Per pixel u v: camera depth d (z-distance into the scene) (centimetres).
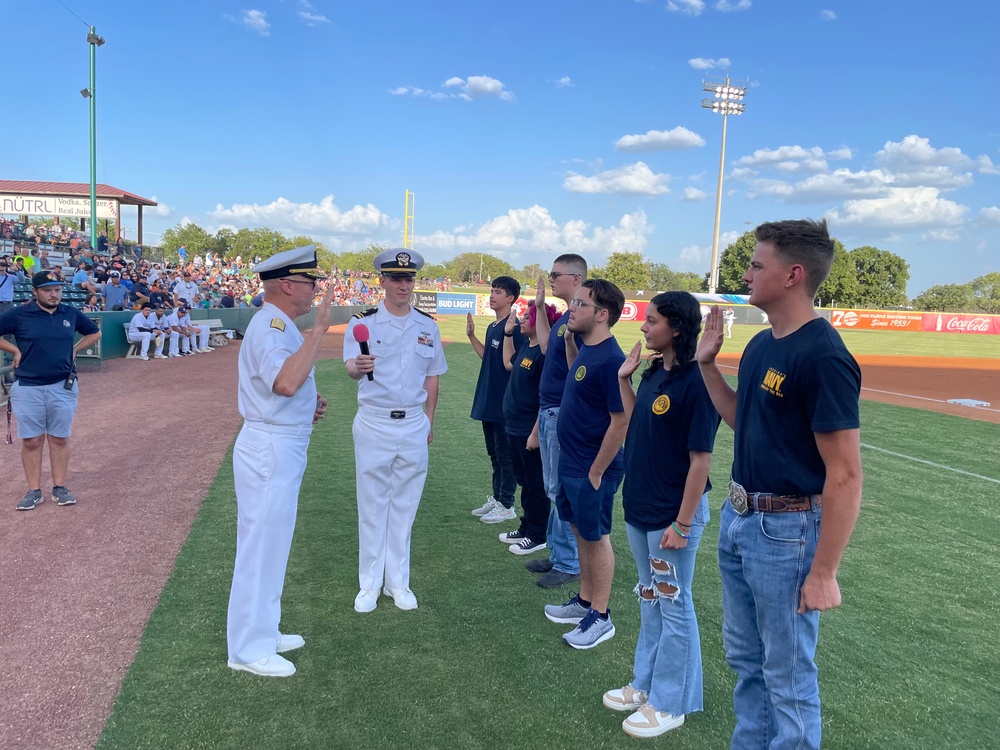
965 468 752
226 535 476
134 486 583
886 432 957
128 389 1091
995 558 486
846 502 189
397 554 389
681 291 268
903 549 499
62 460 532
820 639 365
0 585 391
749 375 216
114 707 283
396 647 339
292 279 320
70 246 2173
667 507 272
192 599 380
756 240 213
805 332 199
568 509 357
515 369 465
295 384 303
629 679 318
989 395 1414
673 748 271
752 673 233
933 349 2825
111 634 341
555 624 370
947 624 385
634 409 284
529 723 282
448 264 11219
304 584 409
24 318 499
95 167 2127
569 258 415
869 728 289
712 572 454
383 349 371
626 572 456
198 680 304
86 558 431
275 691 298
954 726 293
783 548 205
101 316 1399
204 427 826
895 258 6594
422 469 386
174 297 1775
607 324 330
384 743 266
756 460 210
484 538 499
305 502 558
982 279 8169
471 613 379
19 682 298
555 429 412
